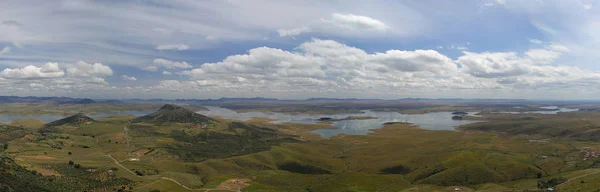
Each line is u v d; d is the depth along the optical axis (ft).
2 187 453.99
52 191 527.40
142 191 636.07
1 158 613.52
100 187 622.95
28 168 623.77
